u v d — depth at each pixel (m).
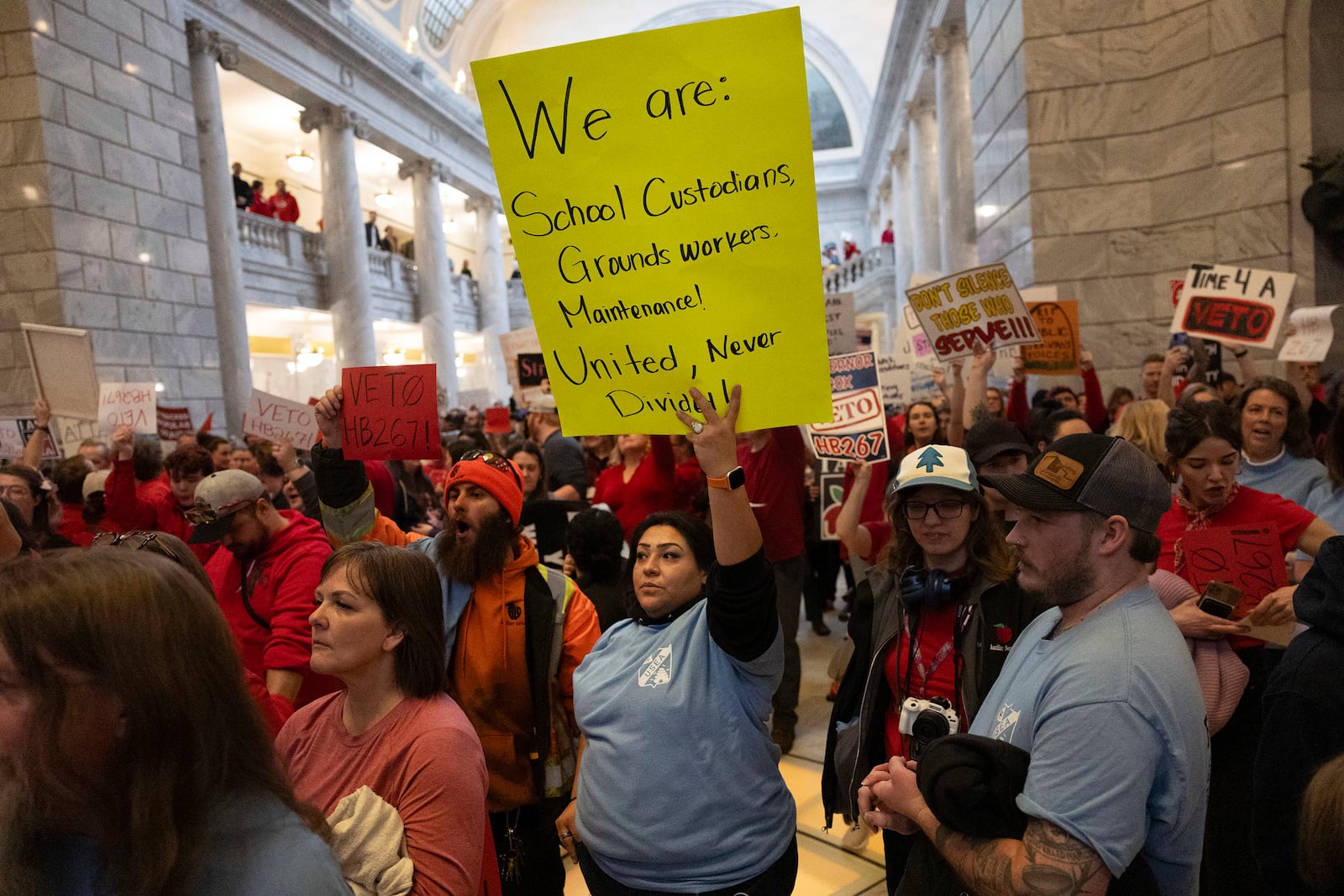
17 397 9.31
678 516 2.08
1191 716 1.26
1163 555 2.67
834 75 32.03
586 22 28.47
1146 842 1.28
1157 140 8.20
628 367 1.71
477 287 25.39
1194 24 7.92
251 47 14.70
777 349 1.64
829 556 6.38
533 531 4.81
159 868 0.80
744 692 1.87
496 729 2.31
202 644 0.86
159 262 10.70
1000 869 1.22
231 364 13.44
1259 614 2.04
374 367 2.50
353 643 1.61
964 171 15.09
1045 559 1.43
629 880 1.85
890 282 24.36
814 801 3.67
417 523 5.40
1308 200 7.29
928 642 2.14
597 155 1.67
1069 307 5.48
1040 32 8.47
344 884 0.91
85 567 0.83
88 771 0.82
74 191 9.52
